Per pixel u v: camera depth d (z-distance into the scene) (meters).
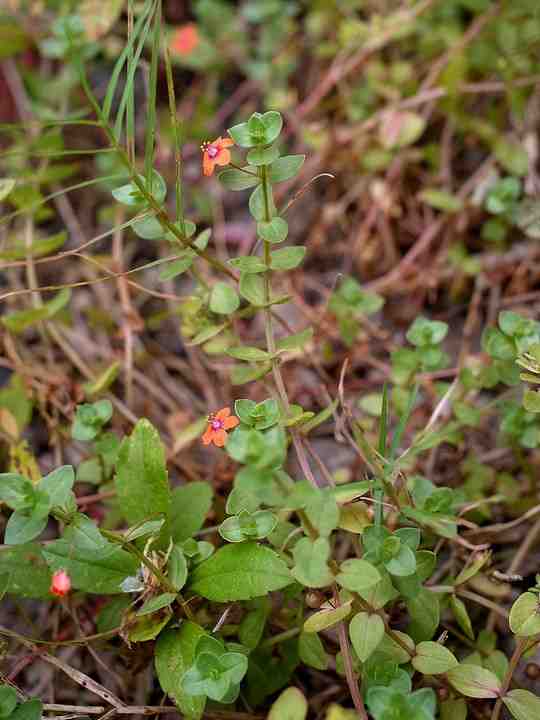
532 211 0.34
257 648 0.26
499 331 0.27
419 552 0.24
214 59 0.43
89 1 0.38
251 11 0.43
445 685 0.25
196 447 0.34
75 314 0.38
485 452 0.32
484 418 0.33
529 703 0.23
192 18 0.45
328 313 0.35
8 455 0.33
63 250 0.40
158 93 0.44
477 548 0.26
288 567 0.25
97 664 0.29
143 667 0.28
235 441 0.20
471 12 0.42
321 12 0.42
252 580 0.24
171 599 0.24
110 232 0.26
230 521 0.24
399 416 0.30
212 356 0.36
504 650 0.28
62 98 0.40
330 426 0.34
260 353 0.25
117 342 0.37
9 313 0.38
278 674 0.27
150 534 0.26
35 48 0.43
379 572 0.22
